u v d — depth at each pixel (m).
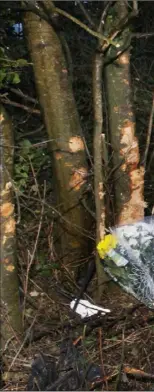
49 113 4.00
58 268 4.12
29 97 4.36
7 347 3.23
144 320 3.39
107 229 3.60
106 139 4.01
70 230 4.11
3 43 4.59
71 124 4.02
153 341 3.33
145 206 3.88
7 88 4.12
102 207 3.57
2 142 3.08
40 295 3.86
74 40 5.44
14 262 3.18
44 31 3.90
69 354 3.10
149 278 3.36
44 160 4.23
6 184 3.08
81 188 4.07
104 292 3.82
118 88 3.75
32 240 4.11
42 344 3.36
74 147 4.03
